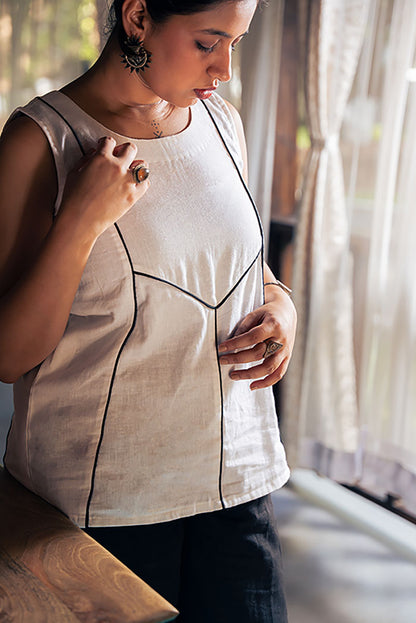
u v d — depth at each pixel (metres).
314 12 2.59
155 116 1.08
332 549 2.63
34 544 0.99
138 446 1.12
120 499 1.13
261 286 1.23
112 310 1.06
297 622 2.22
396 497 2.84
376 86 2.63
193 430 1.15
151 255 1.05
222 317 1.14
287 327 1.20
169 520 1.18
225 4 0.94
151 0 0.96
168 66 1.00
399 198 2.56
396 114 2.52
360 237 2.79
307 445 2.97
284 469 1.31
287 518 2.83
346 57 2.63
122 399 1.10
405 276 2.56
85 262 0.99
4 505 1.10
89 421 1.10
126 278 1.05
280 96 2.98
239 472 1.22
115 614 0.84
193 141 1.12
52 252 0.97
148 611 0.84
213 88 1.04
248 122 2.88
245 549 1.25
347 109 2.73
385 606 2.32
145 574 1.21
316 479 3.14
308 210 2.79
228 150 1.18
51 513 1.08
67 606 0.85
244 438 1.22
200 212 1.09
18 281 1.00
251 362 1.19
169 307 1.08
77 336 1.09
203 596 1.26
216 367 1.15
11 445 1.20
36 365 1.09
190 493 1.18
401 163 2.55
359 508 2.91
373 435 2.75
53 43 3.18
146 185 1.00
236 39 0.99
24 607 0.84
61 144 1.02
